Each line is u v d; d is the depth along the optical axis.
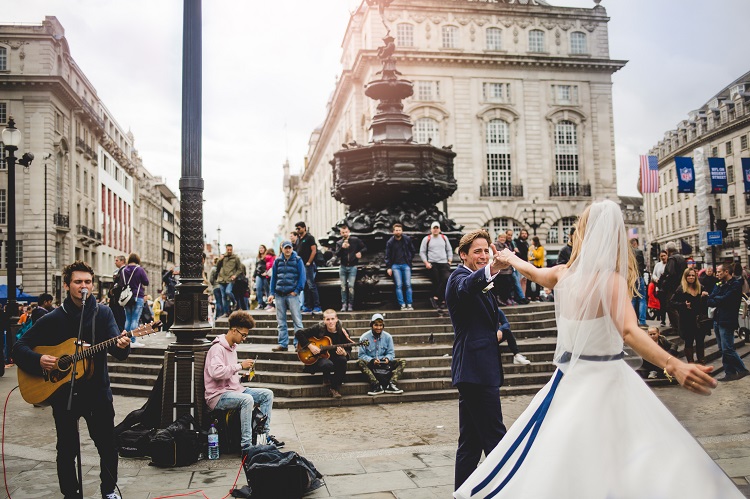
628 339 2.72
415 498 4.34
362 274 12.42
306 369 8.32
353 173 13.48
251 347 10.34
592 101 45.78
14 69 41.47
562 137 45.47
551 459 2.63
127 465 5.38
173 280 15.52
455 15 43.84
